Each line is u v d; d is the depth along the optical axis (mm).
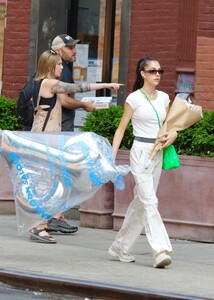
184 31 17375
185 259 13125
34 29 19109
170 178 14891
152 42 17734
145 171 12172
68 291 10875
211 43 17156
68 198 12148
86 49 19172
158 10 17641
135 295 10438
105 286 10656
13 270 11523
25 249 13453
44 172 12125
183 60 17391
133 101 12273
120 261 12656
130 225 12500
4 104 17375
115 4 18781
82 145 12047
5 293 10922
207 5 17172
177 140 14984
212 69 17156
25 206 12195
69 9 19453
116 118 15656
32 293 11000
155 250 12047
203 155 14766
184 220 14812
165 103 12430
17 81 19312
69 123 14852
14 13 19344
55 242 14148
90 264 12312
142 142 12266
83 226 16156
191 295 10359
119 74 18203
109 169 12008
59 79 14641
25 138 12164
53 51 14227
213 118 14812
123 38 18109
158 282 11156
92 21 19109
